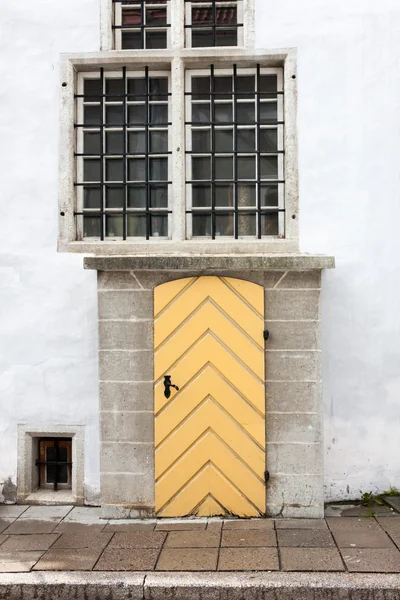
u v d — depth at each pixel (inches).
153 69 213.2
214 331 193.3
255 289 192.1
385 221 203.3
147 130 212.4
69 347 208.4
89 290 207.8
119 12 213.3
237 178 211.2
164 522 191.2
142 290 195.0
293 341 192.1
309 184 204.5
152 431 195.2
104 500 195.6
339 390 204.7
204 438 193.5
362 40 202.8
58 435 210.7
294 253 203.3
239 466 192.9
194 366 193.6
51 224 209.2
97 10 208.7
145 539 177.2
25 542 176.6
